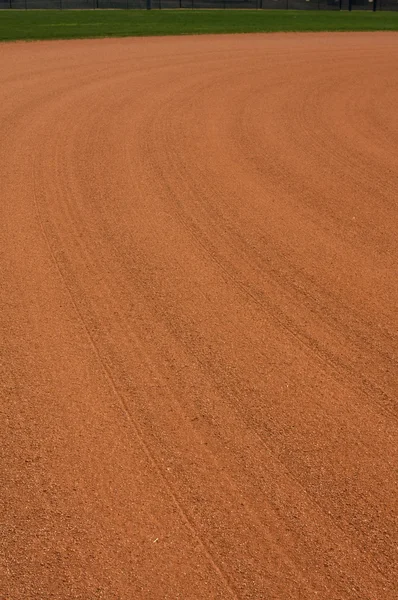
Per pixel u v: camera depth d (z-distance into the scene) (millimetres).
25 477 5293
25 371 6559
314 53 27672
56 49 27047
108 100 17469
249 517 4992
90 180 11602
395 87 20531
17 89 18875
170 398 6227
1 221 9898
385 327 7457
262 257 8992
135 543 4762
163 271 8547
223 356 6867
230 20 41812
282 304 7871
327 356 6914
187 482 5293
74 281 8258
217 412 6059
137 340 7102
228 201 10859
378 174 12484
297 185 11734
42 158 12711
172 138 14148
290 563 4637
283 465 5473
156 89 19000
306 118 16328
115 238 9422
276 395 6301
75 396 6227
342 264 8875
